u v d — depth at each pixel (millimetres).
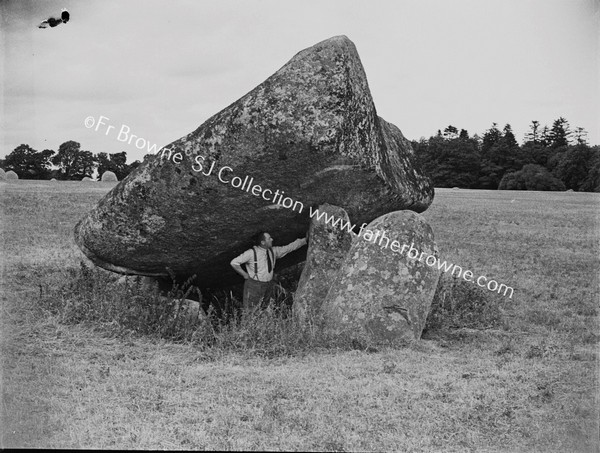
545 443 7332
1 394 7879
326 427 7098
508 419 7582
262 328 9445
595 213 20250
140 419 7234
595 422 7824
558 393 8234
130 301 10336
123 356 8883
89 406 7516
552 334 10375
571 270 14453
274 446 6727
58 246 15258
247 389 7934
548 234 18328
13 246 14953
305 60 9711
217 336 9406
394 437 7004
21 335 9492
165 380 8141
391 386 8086
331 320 9680
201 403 7582
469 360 9133
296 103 9594
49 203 19938
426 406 7660
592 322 10875
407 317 9641
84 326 9906
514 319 11125
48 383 8016
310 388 7988
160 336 9617
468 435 7160
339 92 9641
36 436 7160
